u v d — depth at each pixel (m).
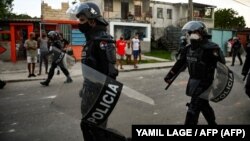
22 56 20.20
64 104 2.36
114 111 2.17
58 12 23.09
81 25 2.82
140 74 13.74
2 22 19.02
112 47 2.67
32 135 4.80
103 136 2.25
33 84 10.73
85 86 2.25
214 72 3.59
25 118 5.86
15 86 10.39
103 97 2.14
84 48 2.77
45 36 12.80
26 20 19.23
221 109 5.78
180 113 5.84
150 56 24.38
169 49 34.28
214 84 3.61
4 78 11.98
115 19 30.41
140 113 2.26
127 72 14.71
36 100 7.69
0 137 4.73
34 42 12.30
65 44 8.98
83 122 2.30
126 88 2.19
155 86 9.48
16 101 7.61
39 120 5.68
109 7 32.19
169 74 4.14
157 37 36.22
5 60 19.33
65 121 5.55
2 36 19.36
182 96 7.61
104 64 2.63
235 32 30.95
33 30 20.02
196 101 3.73
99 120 2.19
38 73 13.51
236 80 3.58
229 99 3.62
